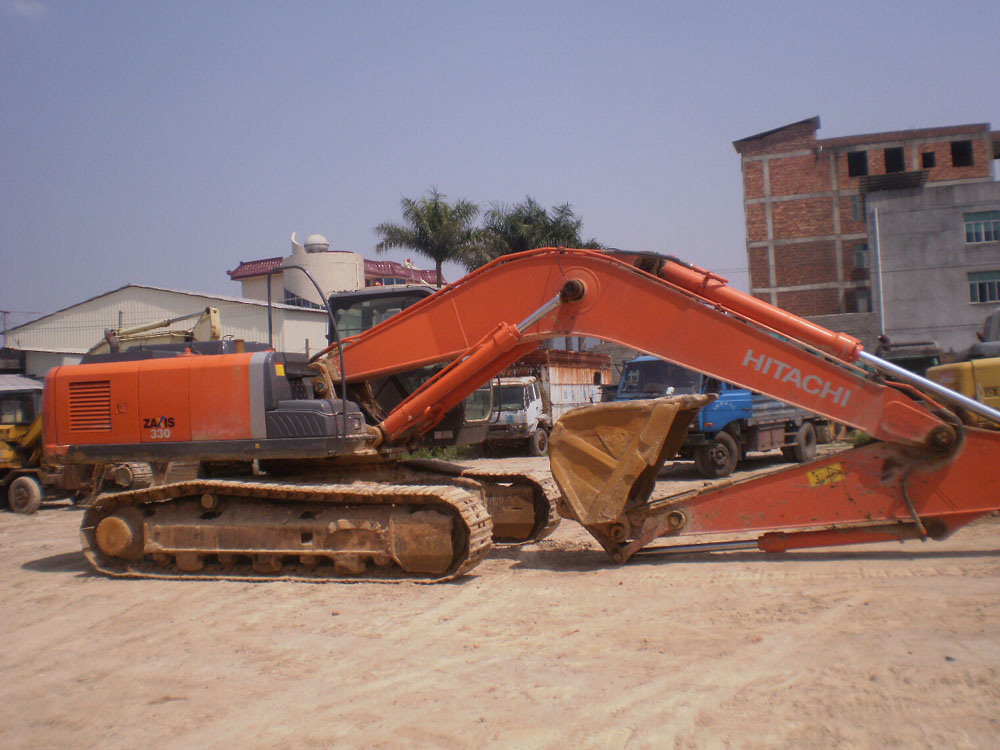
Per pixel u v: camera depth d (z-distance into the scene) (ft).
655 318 24.99
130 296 117.29
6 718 15.97
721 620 19.43
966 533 27.17
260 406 26.27
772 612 19.71
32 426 50.14
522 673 16.72
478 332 26.94
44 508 53.06
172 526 27.84
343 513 26.37
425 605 22.53
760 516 24.88
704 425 51.39
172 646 20.06
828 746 12.63
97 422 28.25
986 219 129.59
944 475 23.53
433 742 13.65
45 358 117.19
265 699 16.14
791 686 15.05
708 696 14.84
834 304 156.04
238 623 21.74
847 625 18.30
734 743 12.93
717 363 24.61
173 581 27.25
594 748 13.08
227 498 28.12
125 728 15.10
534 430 80.18
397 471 28.99
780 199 159.22
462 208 116.06
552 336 25.85
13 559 34.04
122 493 28.45
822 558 24.72
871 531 24.25
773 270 159.02
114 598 25.39
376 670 17.46
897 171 158.71
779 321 24.56
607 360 110.63
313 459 28.71
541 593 23.13
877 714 13.58
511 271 26.55
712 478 51.65
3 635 21.91
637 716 14.17
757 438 54.54
